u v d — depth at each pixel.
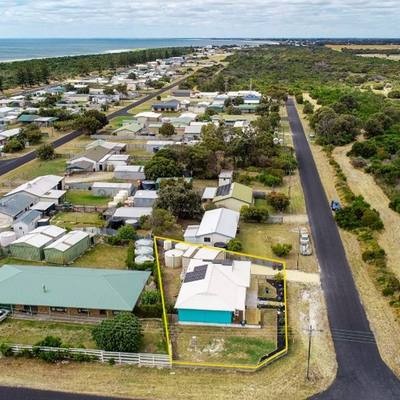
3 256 52.31
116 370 34.44
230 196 63.38
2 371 34.34
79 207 65.00
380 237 57.25
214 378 33.38
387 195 72.94
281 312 41.31
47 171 83.62
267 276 47.34
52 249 50.00
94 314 41.00
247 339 37.81
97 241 56.06
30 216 58.62
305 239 54.16
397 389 32.41
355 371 34.16
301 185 77.56
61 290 41.41
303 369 34.28
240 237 56.72
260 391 32.06
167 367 34.62
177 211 60.03
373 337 38.06
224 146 85.62
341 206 67.81
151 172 74.88
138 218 59.22
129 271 45.25
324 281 46.75
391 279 45.44
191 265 46.41
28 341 37.69
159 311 40.78
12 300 40.44
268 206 67.88
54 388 32.53
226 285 41.97
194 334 38.56
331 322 40.00
